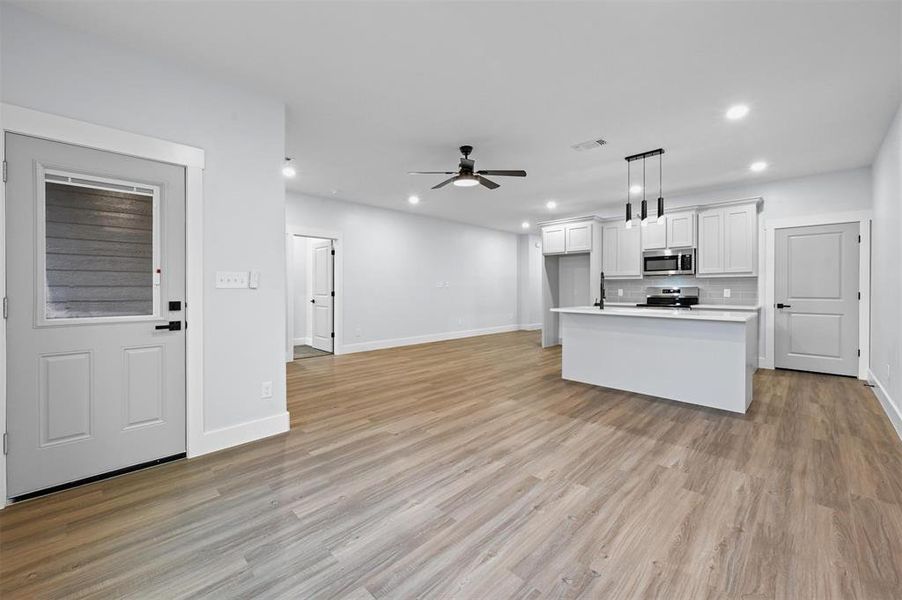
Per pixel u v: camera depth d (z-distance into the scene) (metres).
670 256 5.71
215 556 1.62
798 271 4.92
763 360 5.18
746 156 4.12
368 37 2.25
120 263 2.34
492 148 3.96
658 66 2.53
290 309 5.95
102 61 2.24
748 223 5.10
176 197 2.51
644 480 2.24
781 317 5.05
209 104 2.63
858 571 1.51
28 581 1.48
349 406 3.66
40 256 2.09
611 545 1.68
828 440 2.79
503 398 3.90
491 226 8.98
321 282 6.95
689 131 3.51
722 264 5.31
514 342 7.91
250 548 1.67
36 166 2.07
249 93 2.83
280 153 2.99
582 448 2.69
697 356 3.63
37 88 2.05
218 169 2.67
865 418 3.24
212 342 2.65
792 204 4.96
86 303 2.23
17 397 2.03
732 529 1.78
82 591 1.43
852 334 4.59
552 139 3.71
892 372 3.27
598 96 2.92
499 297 9.64
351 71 2.60
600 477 2.28
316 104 3.05
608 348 4.25
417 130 3.54
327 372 5.14
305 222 6.00
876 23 2.08
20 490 2.04
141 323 2.40
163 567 1.56
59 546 1.68
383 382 4.58
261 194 2.88
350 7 2.01
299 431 3.03
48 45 2.08
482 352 6.71
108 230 2.29
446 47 2.35
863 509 1.92
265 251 2.91
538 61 2.48
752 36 2.21
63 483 2.16
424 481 2.25
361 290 6.77
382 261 7.06
